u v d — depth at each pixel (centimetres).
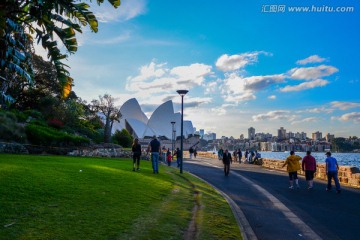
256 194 1255
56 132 2556
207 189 1267
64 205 713
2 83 1664
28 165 1262
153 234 583
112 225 605
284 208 985
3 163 1252
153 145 1597
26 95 3378
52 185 900
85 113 4341
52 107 3362
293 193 1300
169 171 1892
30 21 848
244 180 1731
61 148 2306
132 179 1223
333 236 695
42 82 3725
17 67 740
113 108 4469
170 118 9181
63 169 1257
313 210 962
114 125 8112
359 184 1539
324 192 1334
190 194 1077
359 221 827
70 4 744
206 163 3319
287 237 682
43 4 708
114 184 1056
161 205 827
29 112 3077
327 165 1363
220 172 2208
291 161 1440
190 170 2309
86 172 1253
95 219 632
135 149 1602
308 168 1424
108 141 3800
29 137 2278
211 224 704
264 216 873
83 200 778
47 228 553
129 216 680
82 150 2472
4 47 715
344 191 1366
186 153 6053
